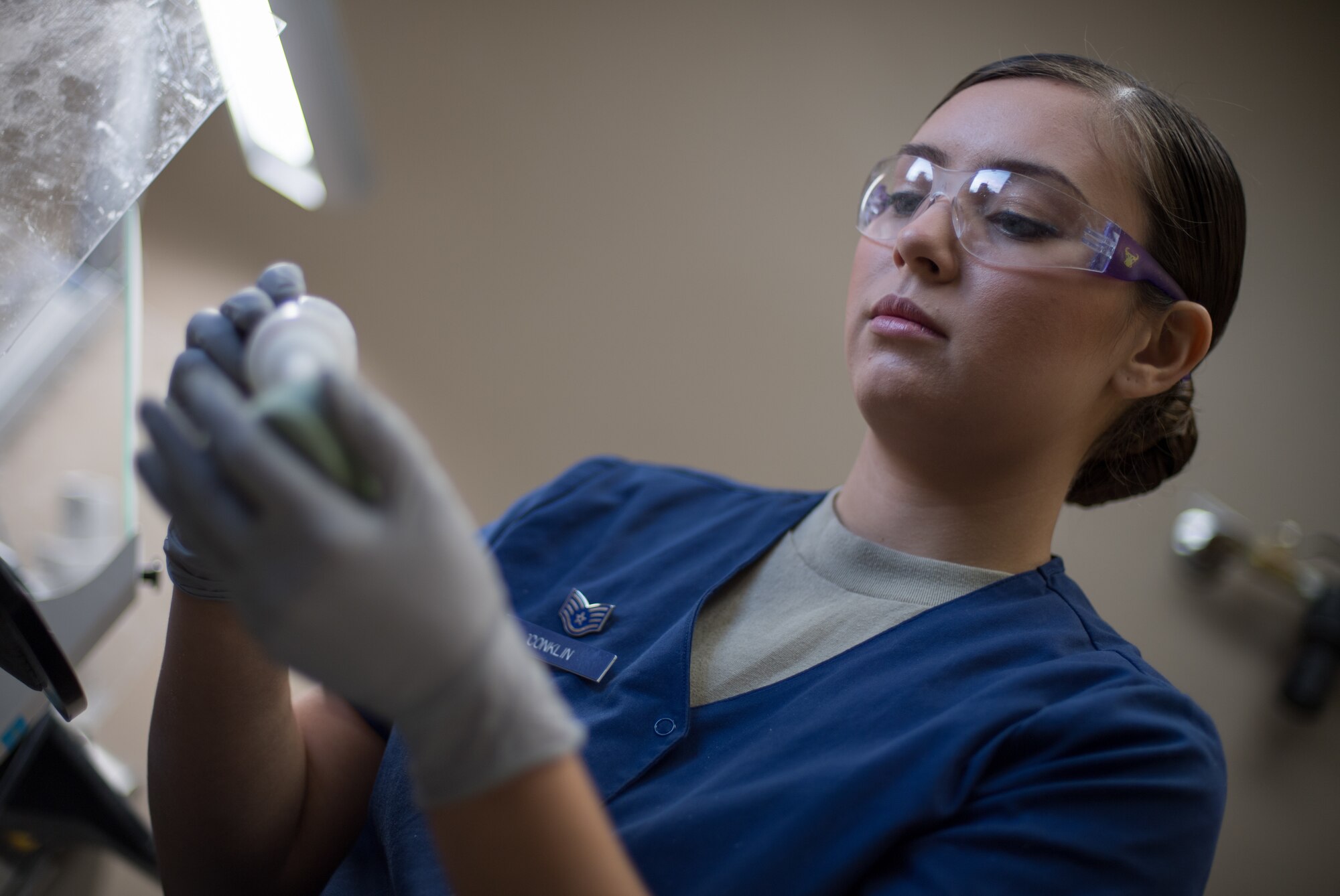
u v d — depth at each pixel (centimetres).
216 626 73
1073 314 78
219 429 39
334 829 90
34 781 118
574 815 46
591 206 185
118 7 70
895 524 87
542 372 183
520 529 97
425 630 42
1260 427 186
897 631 79
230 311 57
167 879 84
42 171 67
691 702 79
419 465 42
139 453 42
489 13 181
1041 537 88
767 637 82
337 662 41
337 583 40
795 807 66
